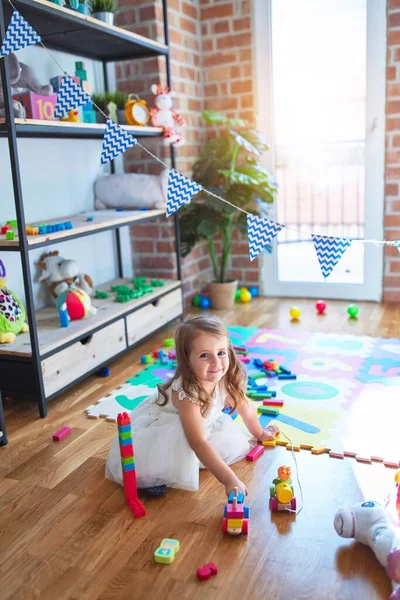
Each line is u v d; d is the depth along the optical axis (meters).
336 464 1.71
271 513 1.50
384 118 3.21
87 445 1.90
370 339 2.78
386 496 1.54
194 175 3.39
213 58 3.51
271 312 3.33
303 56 3.43
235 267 3.76
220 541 1.40
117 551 1.38
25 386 2.11
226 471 1.53
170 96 2.93
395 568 1.21
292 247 4.93
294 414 2.02
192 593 1.24
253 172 3.24
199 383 1.63
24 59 2.54
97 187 3.08
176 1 3.21
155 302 2.92
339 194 4.68
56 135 2.61
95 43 2.68
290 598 1.21
